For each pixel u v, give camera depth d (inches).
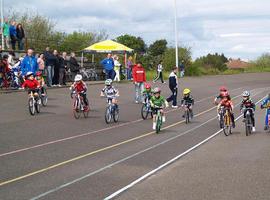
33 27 1966.0
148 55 2620.6
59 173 413.1
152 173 410.9
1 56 1157.7
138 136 634.2
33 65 952.3
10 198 334.0
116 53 1822.1
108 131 674.2
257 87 1665.8
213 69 2625.5
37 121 743.1
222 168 428.5
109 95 765.9
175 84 1016.2
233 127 681.6
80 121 761.6
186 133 673.0
